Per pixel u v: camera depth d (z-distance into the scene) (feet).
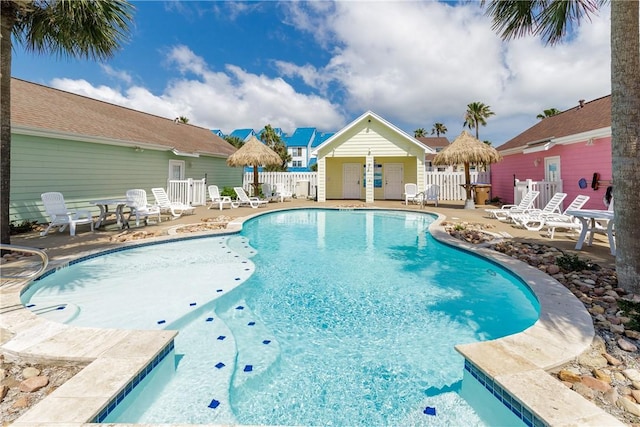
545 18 17.94
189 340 13.08
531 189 39.11
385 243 30.96
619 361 9.02
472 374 9.14
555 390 7.61
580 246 22.22
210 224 35.55
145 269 22.12
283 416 8.92
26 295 16.39
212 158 68.64
